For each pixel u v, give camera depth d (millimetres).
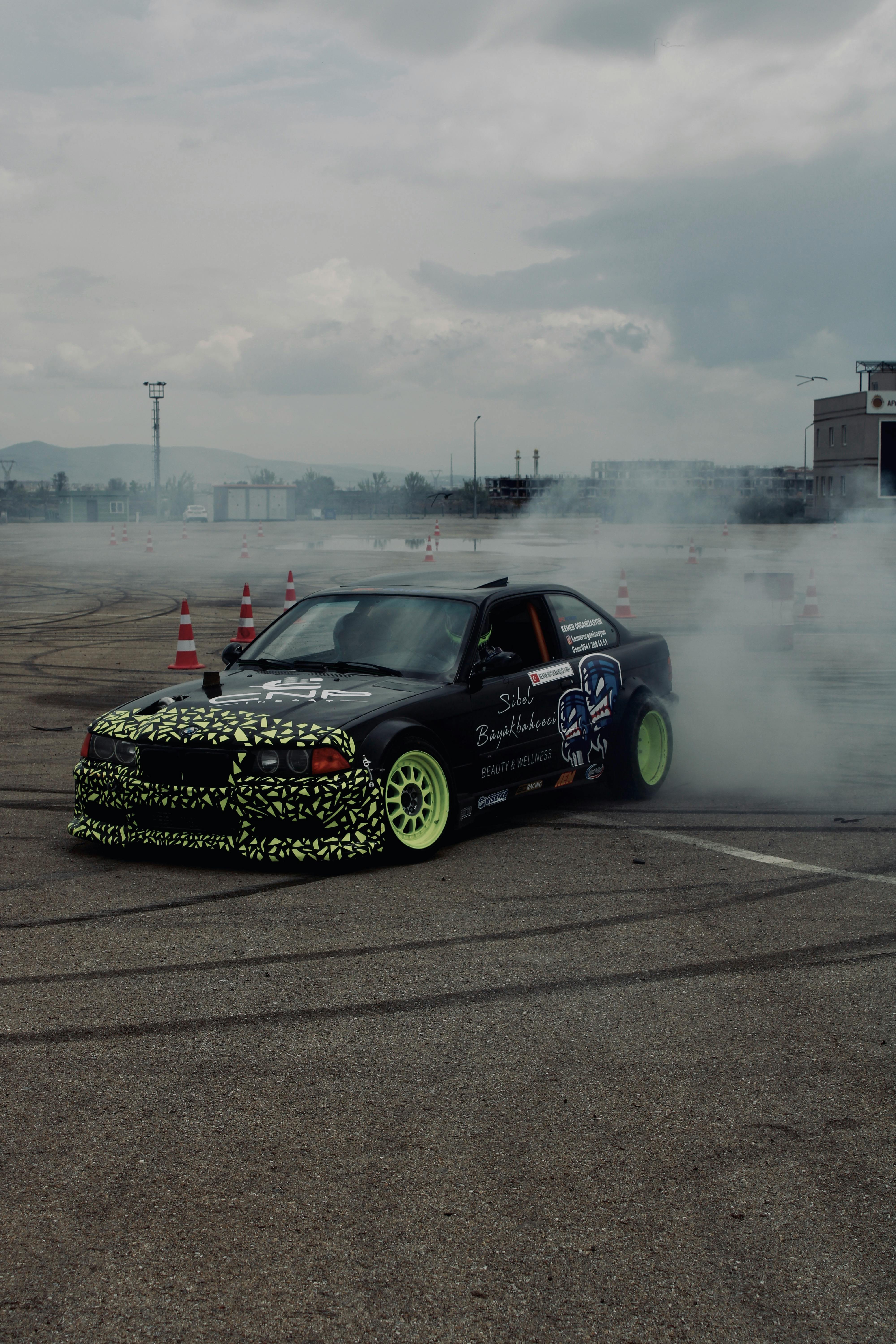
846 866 5656
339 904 5055
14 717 9500
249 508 85188
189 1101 3279
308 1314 2389
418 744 5750
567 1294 2457
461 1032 3744
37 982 4141
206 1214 2729
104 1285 2471
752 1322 2377
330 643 6578
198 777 5516
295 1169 2926
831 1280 2506
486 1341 2320
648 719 7410
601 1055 3578
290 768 5410
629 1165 2955
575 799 7254
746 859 5797
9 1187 2838
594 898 5137
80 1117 3184
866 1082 3404
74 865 5645
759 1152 3021
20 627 15797
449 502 89312
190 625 12102
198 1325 2354
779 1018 3855
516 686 6426
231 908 4996
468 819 6062
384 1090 3348
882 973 4262
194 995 4031
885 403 67562
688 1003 3979
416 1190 2834
